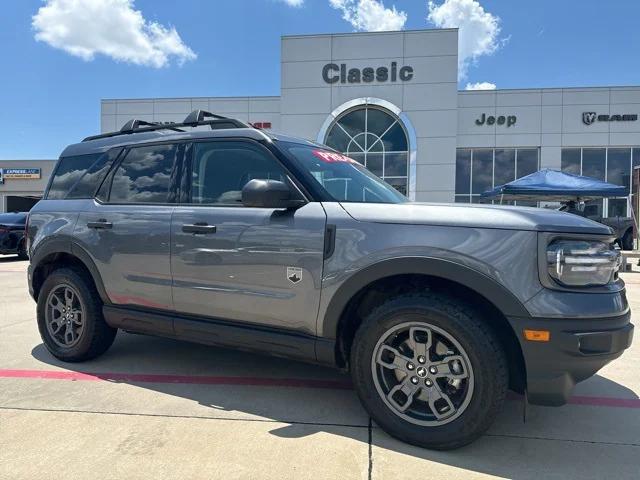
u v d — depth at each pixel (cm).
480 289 259
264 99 2314
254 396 351
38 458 260
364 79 1872
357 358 291
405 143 1867
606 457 270
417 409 282
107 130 2367
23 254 1477
